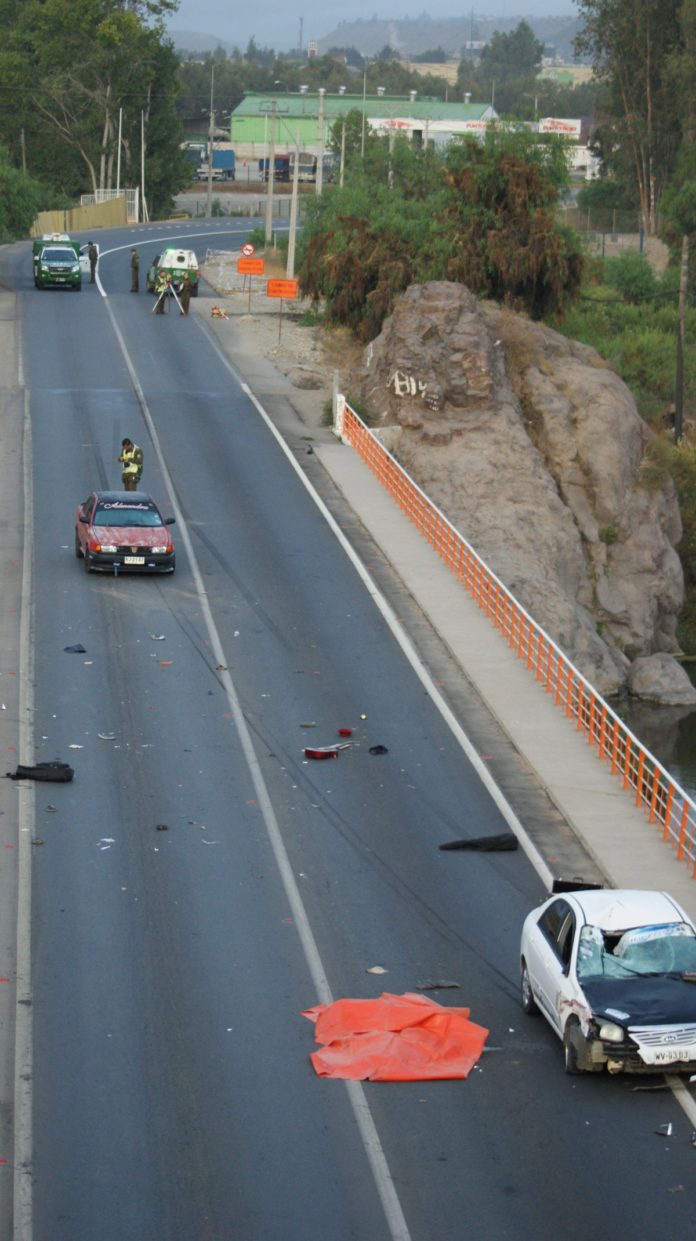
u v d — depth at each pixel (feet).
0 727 84.23
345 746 84.58
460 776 81.82
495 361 164.55
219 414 169.17
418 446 154.20
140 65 488.02
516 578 133.18
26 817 72.79
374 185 252.42
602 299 269.85
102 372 185.47
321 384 186.29
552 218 208.44
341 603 111.96
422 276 207.41
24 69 485.56
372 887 67.21
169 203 522.88
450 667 100.27
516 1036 53.47
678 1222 41.32
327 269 210.38
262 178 640.58
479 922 64.08
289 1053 51.67
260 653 99.71
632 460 163.22
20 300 234.79
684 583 167.32
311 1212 41.70
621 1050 48.29
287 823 73.92
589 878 69.67
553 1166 44.34
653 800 77.05
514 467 150.41
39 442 152.46
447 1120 47.11
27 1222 40.83
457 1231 40.78
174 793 76.74
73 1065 50.31
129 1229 40.63
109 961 58.59
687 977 50.88
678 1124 47.03
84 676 92.99
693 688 139.33
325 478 147.64
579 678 89.92
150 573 115.24
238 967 58.59
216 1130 46.29
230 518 132.36
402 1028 52.75
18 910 62.90
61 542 122.31
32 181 389.39
